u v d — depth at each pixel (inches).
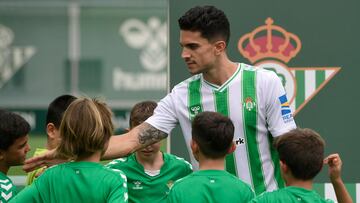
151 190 545.3
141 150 523.8
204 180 435.8
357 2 593.0
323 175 591.8
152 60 2100.1
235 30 595.2
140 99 2079.2
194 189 434.6
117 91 2085.4
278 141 431.2
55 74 2079.2
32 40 2090.3
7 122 463.2
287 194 422.6
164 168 548.1
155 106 534.3
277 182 478.0
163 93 2087.8
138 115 527.8
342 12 593.6
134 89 2084.2
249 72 474.3
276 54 596.1
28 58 2085.4
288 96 596.7
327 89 596.4
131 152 483.8
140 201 546.3
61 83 2076.8
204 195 433.1
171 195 438.3
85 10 2105.1
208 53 465.7
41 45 2087.8
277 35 595.2
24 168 457.7
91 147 431.5
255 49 596.1
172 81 592.4
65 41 2096.5
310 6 593.9
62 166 437.1
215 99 474.9
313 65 595.5
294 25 595.5
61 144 436.5
